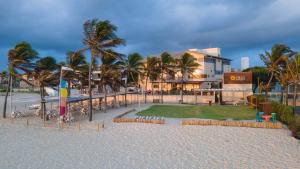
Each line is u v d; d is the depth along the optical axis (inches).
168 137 882.1
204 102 2385.6
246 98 2222.0
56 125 1105.4
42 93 1422.2
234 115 1445.6
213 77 3265.3
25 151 713.0
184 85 3011.8
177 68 2672.2
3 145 778.2
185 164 607.5
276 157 657.6
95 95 1875.0
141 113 1574.8
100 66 1945.1
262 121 1187.9
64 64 1919.3
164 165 600.1
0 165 594.2
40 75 1393.9
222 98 2331.4
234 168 580.4
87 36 1258.6
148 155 677.3
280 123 1064.8
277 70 1959.9
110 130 1003.3
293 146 760.3
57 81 1450.5
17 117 1391.5
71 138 872.9
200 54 3095.5
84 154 685.3
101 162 619.8
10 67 1346.0
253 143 798.5
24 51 1350.9
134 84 2834.6
